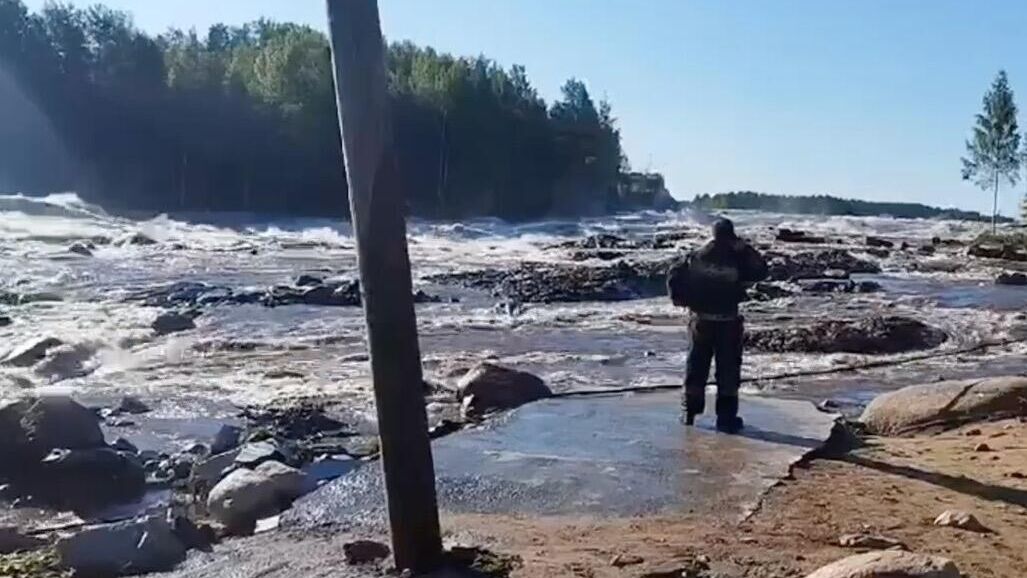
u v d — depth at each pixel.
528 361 17.20
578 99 108.06
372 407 12.20
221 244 44.28
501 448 9.14
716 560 6.11
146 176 69.75
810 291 31.34
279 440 10.23
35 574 6.11
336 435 10.72
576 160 101.56
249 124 71.38
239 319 21.73
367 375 14.81
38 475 8.61
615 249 47.31
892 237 67.12
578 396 12.29
